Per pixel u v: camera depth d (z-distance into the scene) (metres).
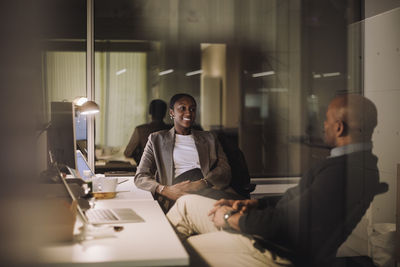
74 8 3.62
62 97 3.52
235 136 8.05
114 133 7.14
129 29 7.11
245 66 8.11
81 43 3.61
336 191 2.48
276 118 7.48
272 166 7.30
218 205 2.77
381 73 2.75
